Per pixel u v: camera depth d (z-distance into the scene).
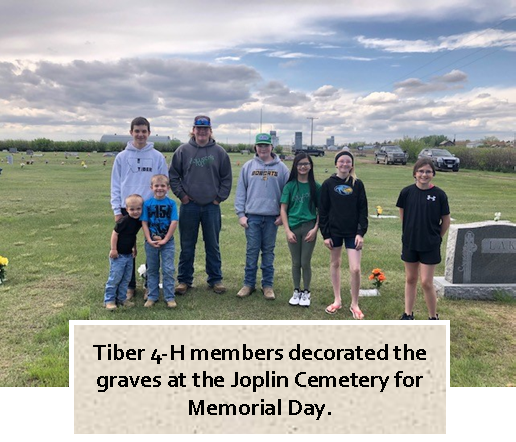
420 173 3.45
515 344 3.40
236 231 7.82
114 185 4.11
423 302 4.26
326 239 3.88
